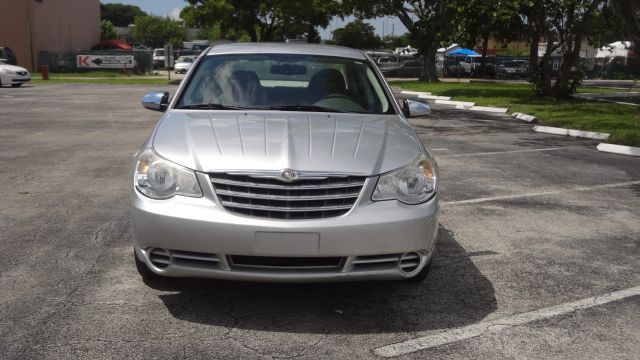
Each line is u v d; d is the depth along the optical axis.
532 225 5.91
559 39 23.56
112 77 38.31
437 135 12.51
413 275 3.71
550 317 3.81
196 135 3.90
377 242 3.49
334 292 4.10
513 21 21.22
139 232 3.58
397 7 34.84
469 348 3.37
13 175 7.64
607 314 3.87
